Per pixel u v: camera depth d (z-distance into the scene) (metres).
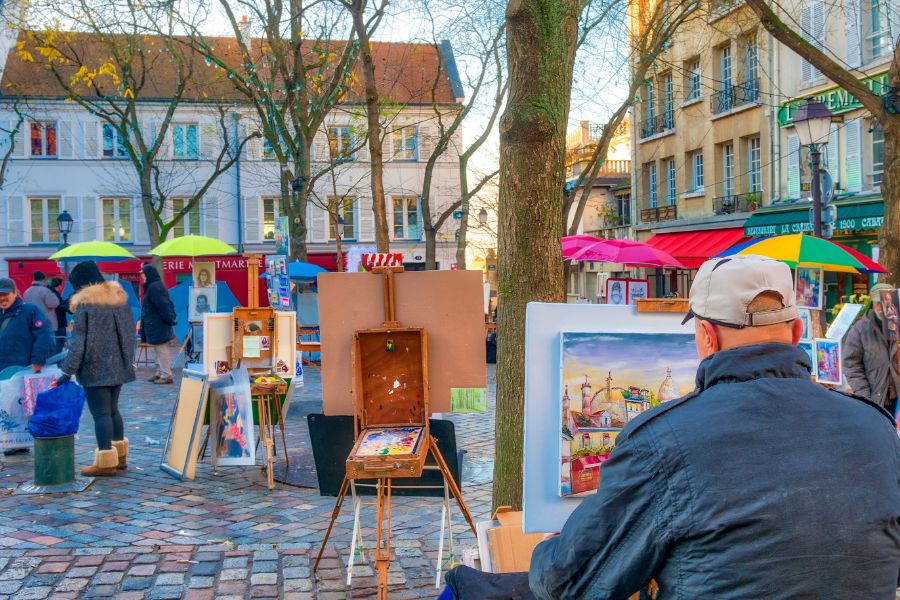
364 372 4.57
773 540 1.58
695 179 27.75
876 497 1.64
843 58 20.00
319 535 5.67
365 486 4.90
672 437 1.70
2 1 20.72
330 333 4.58
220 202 37.28
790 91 22.17
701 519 1.62
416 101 38.03
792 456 1.65
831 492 1.62
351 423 4.83
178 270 36.03
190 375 7.68
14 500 6.55
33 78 36.06
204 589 4.60
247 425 7.23
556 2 4.29
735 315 1.83
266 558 5.12
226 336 7.57
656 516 1.67
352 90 21.25
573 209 39.44
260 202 37.53
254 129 34.56
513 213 4.39
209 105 31.38
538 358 2.89
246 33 20.02
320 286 4.57
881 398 6.94
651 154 29.77
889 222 10.48
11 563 4.96
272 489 7.00
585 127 36.47
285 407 7.84
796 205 21.41
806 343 8.12
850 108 19.69
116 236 37.34
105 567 4.92
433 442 4.52
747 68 24.27
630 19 19.38
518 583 2.93
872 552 1.60
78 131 36.59
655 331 2.94
